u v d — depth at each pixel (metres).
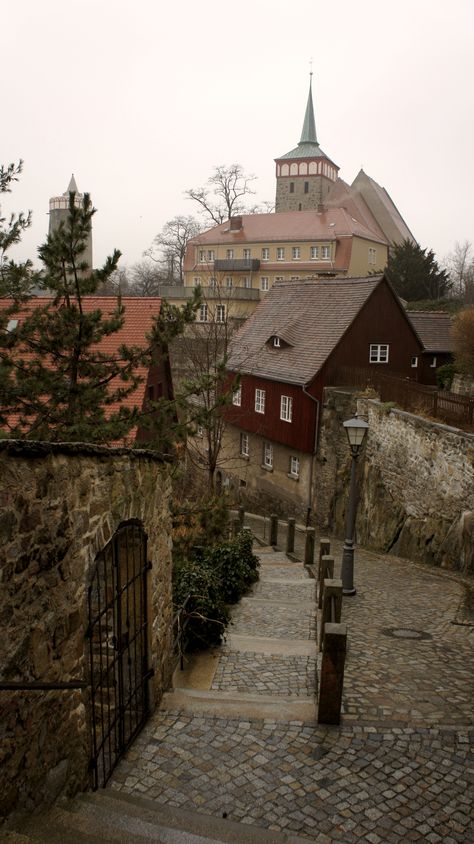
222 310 36.81
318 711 6.30
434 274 55.56
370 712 6.66
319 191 85.25
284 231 62.47
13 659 3.89
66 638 4.58
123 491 5.67
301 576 15.66
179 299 57.94
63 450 4.43
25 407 11.05
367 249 62.62
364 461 23.38
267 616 11.34
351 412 24.61
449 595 13.29
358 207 69.69
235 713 6.52
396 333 28.08
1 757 3.78
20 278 11.10
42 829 3.96
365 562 18.00
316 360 26.69
